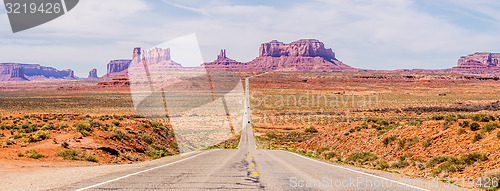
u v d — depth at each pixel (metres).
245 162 15.02
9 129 26.06
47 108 100.19
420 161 16.06
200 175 10.02
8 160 13.27
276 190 7.85
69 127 21.64
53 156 15.05
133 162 16.89
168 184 8.25
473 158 13.13
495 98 150.75
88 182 8.37
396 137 21.88
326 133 36.00
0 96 166.88
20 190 7.24
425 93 186.12
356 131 29.77
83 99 139.75
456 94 181.62
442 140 17.64
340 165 15.45
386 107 112.81
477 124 17.12
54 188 7.46
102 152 17.03
